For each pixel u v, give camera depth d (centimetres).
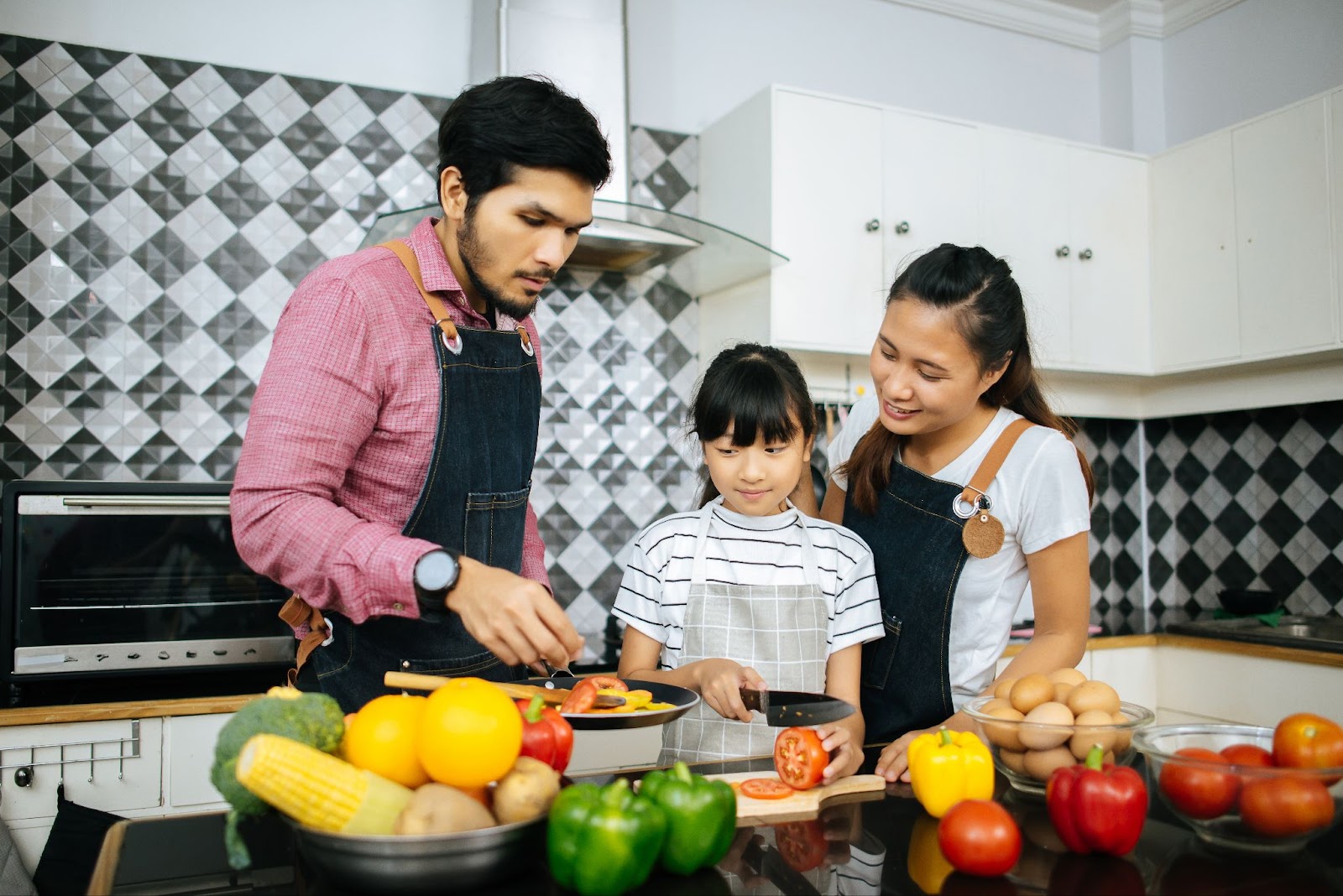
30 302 222
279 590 204
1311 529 284
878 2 312
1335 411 278
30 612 187
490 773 69
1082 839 78
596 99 240
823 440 279
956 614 136
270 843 83
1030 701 94
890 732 137
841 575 138
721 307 275
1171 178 295
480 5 245
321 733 71
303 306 107
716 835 73
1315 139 254
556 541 265
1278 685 244
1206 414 313
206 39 238
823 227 258
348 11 252
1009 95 329
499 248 107
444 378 115
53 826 171
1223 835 79
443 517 117
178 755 189
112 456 227
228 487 200
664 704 99
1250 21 304
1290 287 260
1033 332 281
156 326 231
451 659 119
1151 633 281
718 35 292
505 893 69
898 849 81
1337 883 73
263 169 241
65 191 226
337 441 105
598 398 272
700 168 288
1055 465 127
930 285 118
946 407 123
